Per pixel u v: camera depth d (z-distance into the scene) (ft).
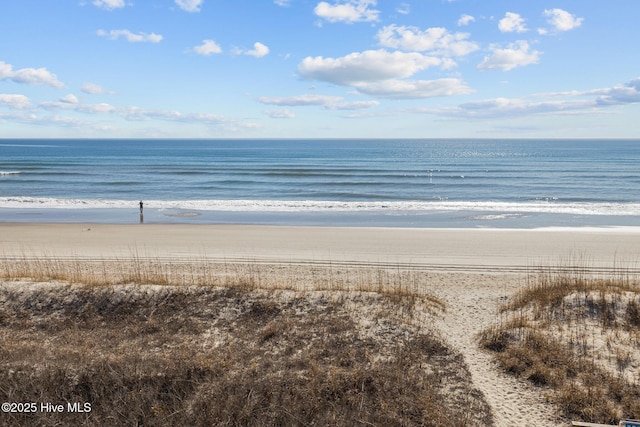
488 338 32.55
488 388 26.76
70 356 29.27
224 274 49.55
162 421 23.63
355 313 35.78
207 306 36.94
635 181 177.88
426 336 32.37
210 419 23.56
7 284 39.68
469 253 63.93
